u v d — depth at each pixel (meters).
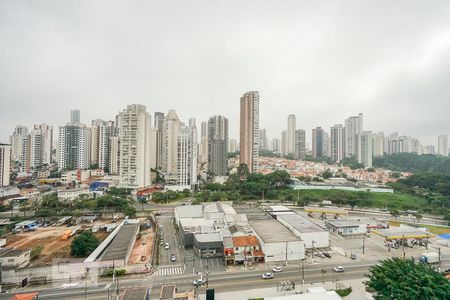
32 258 85.81
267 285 69.50
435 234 118.50
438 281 52.31
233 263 83.38
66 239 106.00
